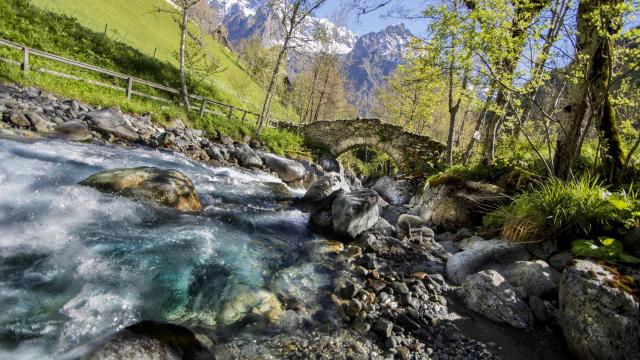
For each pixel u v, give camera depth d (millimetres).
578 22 6059
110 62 18688
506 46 6039
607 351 3439
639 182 6316
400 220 8250
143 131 12766
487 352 3844
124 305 3605
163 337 2879
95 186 5969
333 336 3797
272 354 3389
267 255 5574
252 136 19156
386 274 5473
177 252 4867
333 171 22859
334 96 48656
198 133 15719
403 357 3592
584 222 5426
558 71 5926
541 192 6406
